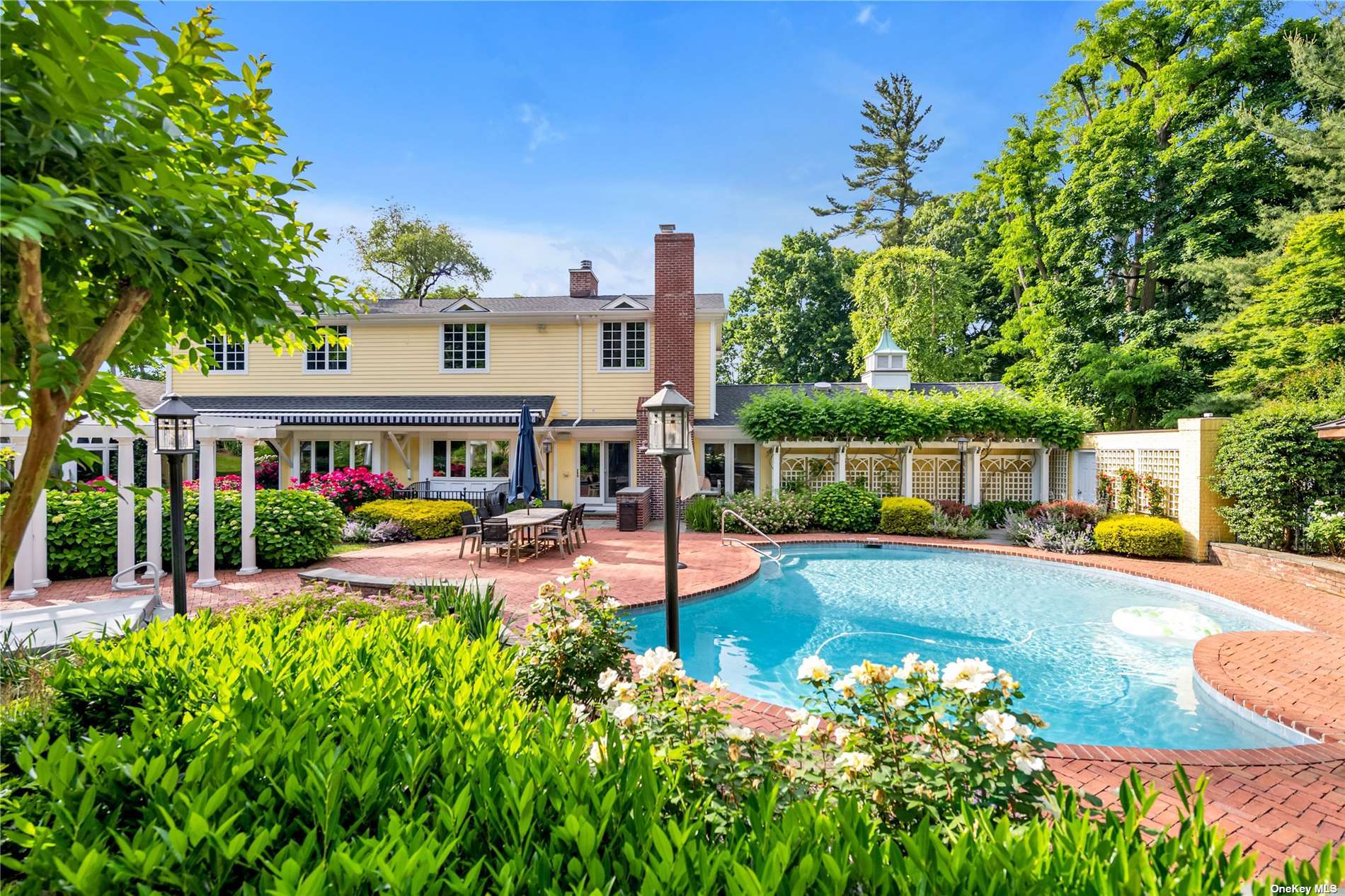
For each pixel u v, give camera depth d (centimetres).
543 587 570
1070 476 2070
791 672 864
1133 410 2512
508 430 2281
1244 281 2069
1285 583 1217
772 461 2231
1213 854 201
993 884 178
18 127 198
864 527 1962
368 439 2295
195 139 252
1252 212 2197
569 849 207
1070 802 241
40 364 213
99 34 185
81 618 832
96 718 365
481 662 402
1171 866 204
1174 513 1561
